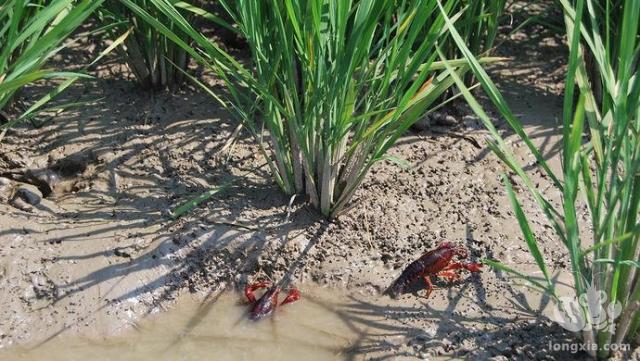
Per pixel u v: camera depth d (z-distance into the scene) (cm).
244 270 156
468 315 149
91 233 158
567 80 130
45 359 145
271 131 159
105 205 163
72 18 147
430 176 170
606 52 138
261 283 155
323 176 157
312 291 154
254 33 152
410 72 149
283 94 157
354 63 146
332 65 150
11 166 169
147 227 159
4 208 161
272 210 162
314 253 157
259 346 148
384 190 167
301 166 161
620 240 132
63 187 168
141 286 153
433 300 152
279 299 153
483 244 159
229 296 154
